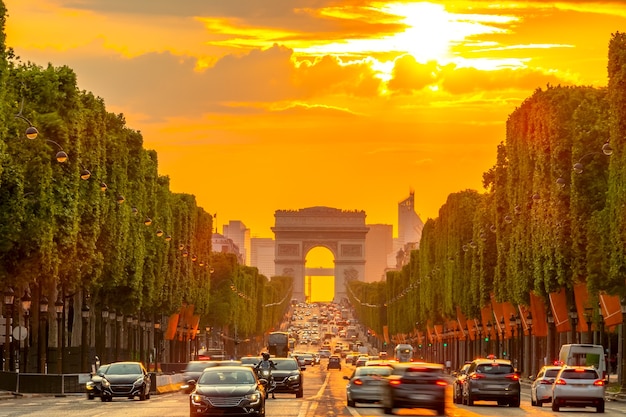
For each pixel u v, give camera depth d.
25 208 196.12
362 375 173.88
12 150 192.75
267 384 197.88
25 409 159.88
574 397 163.75
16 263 198.88
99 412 151.00
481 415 150.88
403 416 146.00
